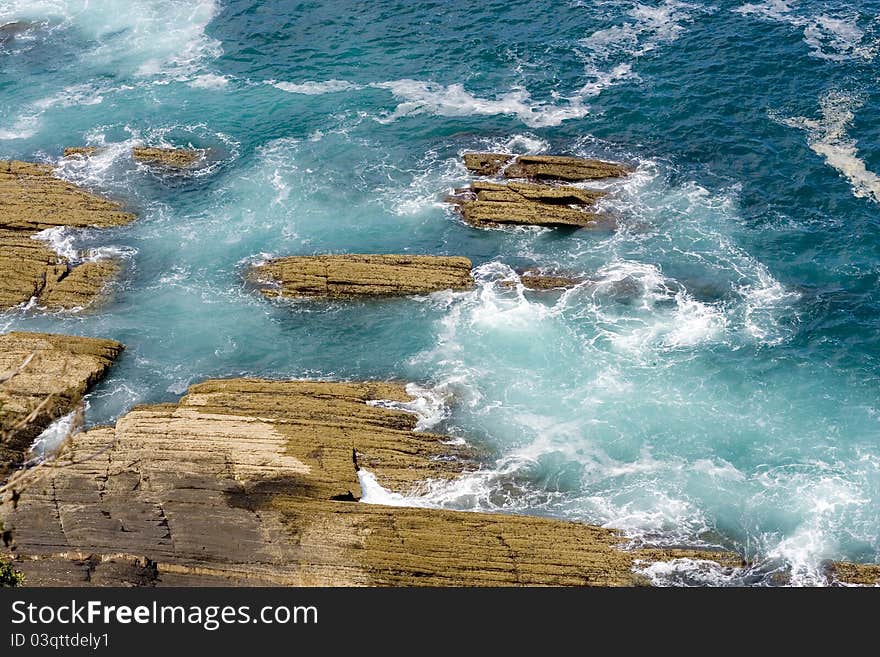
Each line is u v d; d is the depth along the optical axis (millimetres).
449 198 71812
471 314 62469
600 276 65125
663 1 93562
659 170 73500
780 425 55531
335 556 45875
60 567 45594
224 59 90000
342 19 94500
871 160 73188
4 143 79000
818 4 91250
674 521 50469
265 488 48094
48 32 95625
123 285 65250
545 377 58562
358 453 52188
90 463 48281
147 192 73375
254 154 77500
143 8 98562
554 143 77000
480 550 46438
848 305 62562
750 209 70000
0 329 61531
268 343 61219
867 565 47969
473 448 54062
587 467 53406
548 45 88562
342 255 65250
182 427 50938
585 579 46031
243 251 68125
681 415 56219
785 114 78062
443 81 85125
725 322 61875
